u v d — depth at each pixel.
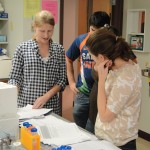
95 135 1.64
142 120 3.75
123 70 1.50
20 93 2.17
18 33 3.57
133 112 1.54
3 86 1.50
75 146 1.47
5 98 1.46
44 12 2.06
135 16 3.63
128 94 1.46
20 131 1.51
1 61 3.20
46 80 2.14
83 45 2.40
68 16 6.38
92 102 1.94
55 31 3.61
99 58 1.51
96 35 1.50
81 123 2.53
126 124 1.53
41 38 2.07
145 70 3.59
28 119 1.83
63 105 4.94
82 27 6.20
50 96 2.12
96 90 1.92
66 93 5.66
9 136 1.45
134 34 3.62
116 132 1.54
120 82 1.47
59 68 2.21
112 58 1.50
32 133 1.40
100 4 5.26
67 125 1.75
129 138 1.55
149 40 3.52
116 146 1.52
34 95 2.14
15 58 2.12
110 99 1.49
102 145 1.49
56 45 2.20
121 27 3.88
